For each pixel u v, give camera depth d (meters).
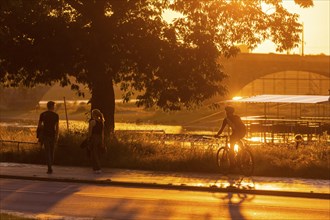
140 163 32.91
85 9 41.41
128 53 42.12
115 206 21.56
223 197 24.25
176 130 77.38
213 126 92.12
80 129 43.38
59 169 32.44
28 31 40.47
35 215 19.44
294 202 23.20
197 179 28.45
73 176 29.48
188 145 39.28
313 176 29.31
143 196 24.20
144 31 41.22
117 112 143.88
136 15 42.94
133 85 45.84
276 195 25.05
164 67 42.03
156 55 41.25
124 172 31.20
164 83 43.75
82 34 39.72
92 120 31.03
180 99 44.09
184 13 43.16
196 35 42.47
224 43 45.09
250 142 42.53
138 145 36.78
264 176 29.70
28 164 34.84
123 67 44.56
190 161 31.88
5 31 40.75
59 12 43.34
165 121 111.31
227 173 30.16
